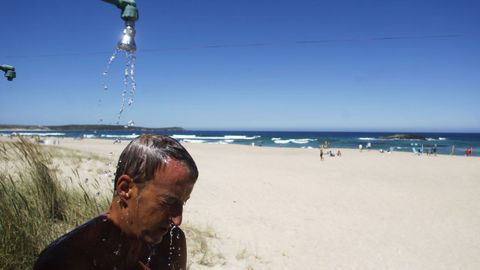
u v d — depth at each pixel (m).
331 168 22.67
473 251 7.55
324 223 8.94
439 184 16.33
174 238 1.23
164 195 0.90
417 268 6.57
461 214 10.61
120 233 0.94
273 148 46.44
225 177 15.20
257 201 10.68
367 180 17.19
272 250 6.49
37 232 3.20
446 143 77.44
